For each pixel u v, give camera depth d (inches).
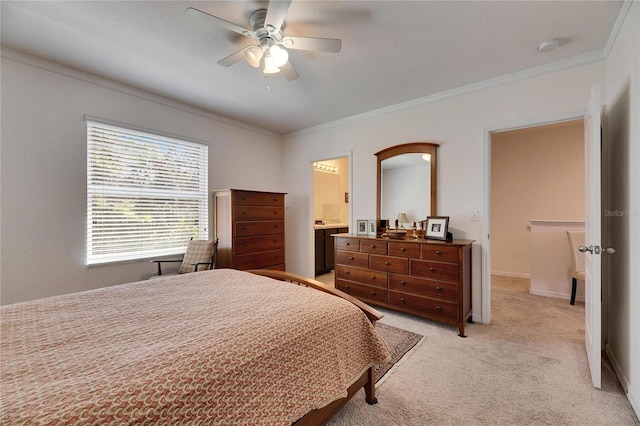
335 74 108.4
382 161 145.4
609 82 88.0
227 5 72.2
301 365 47.2
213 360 38.0
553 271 152.6
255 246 149.3
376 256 126.1
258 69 105.5
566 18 76.1
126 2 71.3
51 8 73.5
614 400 67.2
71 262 109.2
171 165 139.0
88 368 34.9
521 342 97.7
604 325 90.2
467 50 91.8
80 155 111.1
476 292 117.0
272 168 189.5
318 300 61.6
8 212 96.7
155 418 31.0
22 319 51.2
